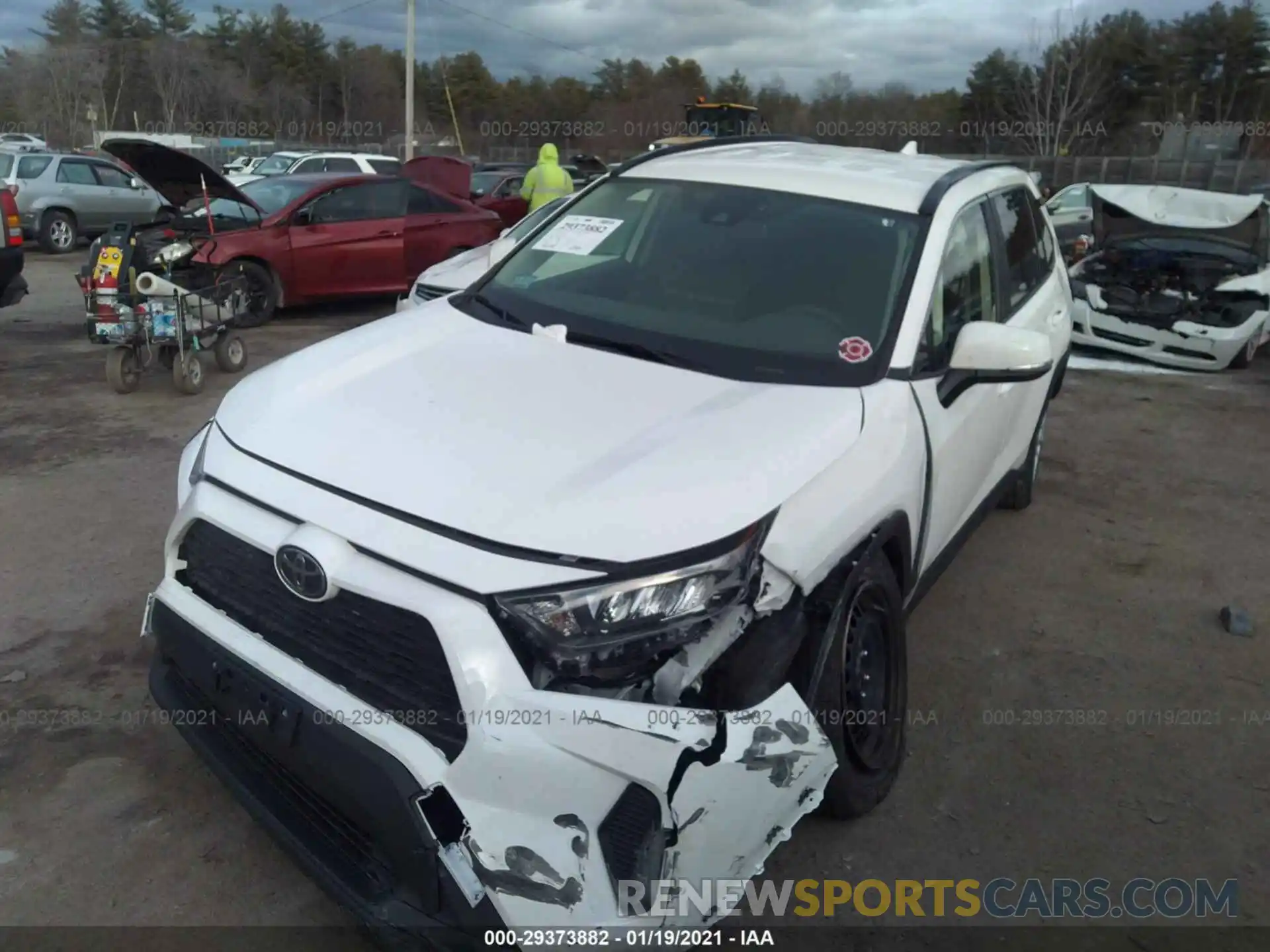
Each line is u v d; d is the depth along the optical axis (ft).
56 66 172.65
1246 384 29.91
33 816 9.79
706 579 7.31
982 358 10.30
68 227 54.70
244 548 8.24
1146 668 13.46
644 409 8.95
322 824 8.13
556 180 40.75
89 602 13.96
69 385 25.84
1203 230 32.42
